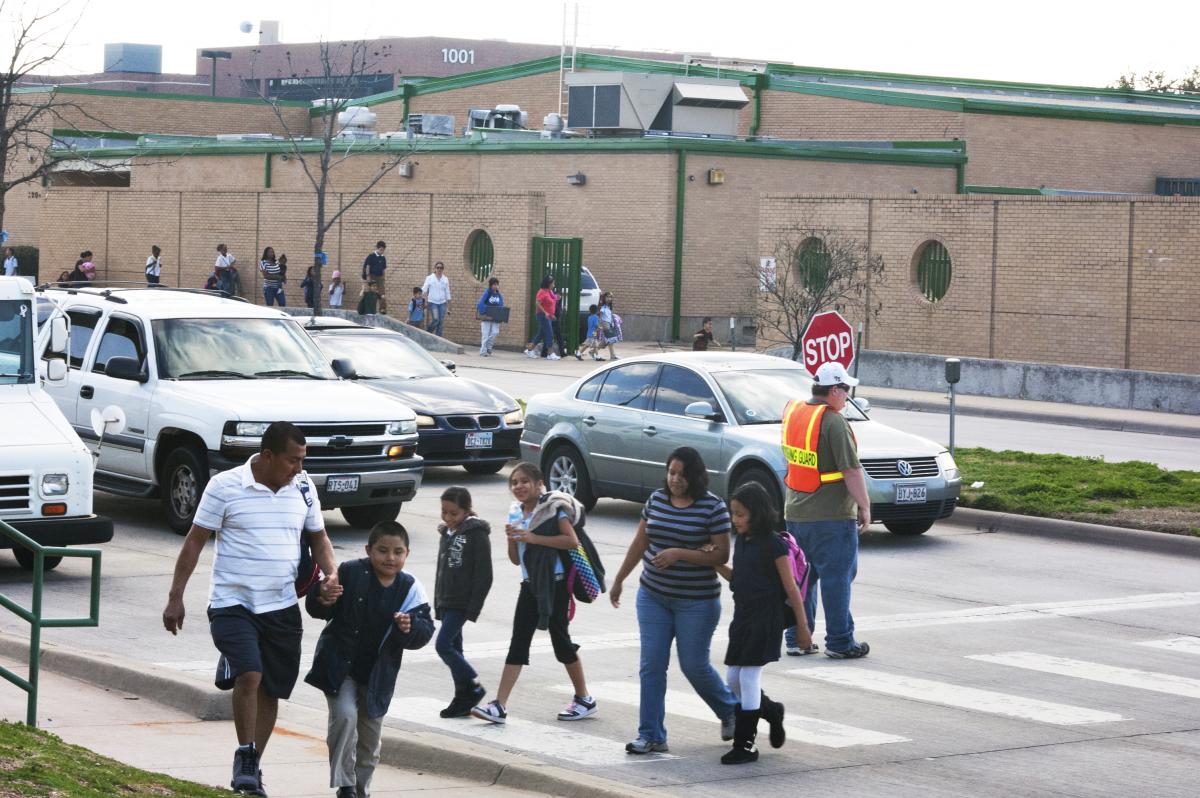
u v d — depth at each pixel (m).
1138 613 15.38
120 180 72.31
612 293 53.06
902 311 44.62
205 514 8.95
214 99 80.25
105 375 19.77
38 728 9.41
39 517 15.38
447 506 11.05
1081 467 24.00
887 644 13.91
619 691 12.09
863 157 54.59
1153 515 19.91
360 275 54.97
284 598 9.02
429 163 58.03
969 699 11.94
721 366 20.20
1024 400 38.19
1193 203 39.09
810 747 10.56
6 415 15.91
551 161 54.50
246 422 18.09
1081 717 11.41
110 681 11.88
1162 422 33.59
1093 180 61.12
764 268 43.91
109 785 7.67
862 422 19.95
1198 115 62.09
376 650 8.81
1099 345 40.94
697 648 10.33
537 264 49.66
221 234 59.38
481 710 11.06
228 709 11.15
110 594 15.41
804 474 13.30
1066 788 9.59
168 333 19.50
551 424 21.62
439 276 49.75
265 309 20.73
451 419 23.50
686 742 10.71
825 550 13.28
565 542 10.91
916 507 18.97
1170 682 12.54
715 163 52.09
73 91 75.94
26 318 16.58
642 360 20.98
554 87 70.81
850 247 42.88
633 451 20.36
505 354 48.81
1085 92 72.19
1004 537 19.98
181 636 13.66
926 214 43.94
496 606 15.45
